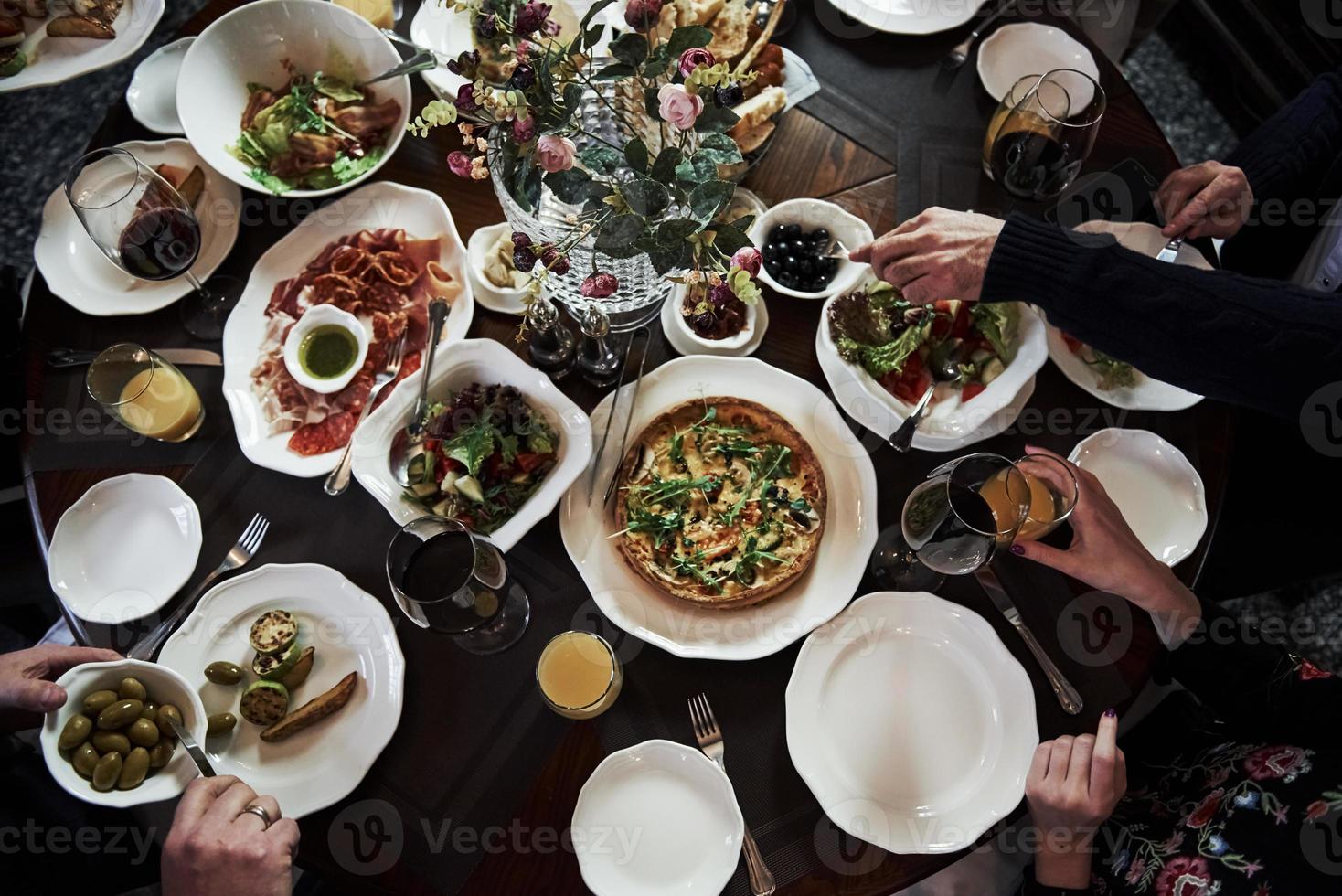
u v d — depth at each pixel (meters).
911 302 1.49
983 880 1.64
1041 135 1.50
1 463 1.83
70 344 1.57
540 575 1.42
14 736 1.61
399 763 1.31
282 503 1.47
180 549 1.44
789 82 1.72
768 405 1.51
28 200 2.93
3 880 1.46
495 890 1.24
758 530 1.41
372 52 1.70
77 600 1.40
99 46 1.76
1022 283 1.39
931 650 1.37
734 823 1.24
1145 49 3.21
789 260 1.56
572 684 1.31
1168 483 1.48
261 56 1.70
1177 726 1.61
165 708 1.25
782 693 1.35
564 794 1.29
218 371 1.56
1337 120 1.73
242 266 1.64
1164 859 1.40
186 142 1.67
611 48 1.10
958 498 1.32
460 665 1.36
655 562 1.40
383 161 1.65
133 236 1.40
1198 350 1.33
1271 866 1.29
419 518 1.28
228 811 1.19
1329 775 1.32
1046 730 1.35
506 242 1.59
